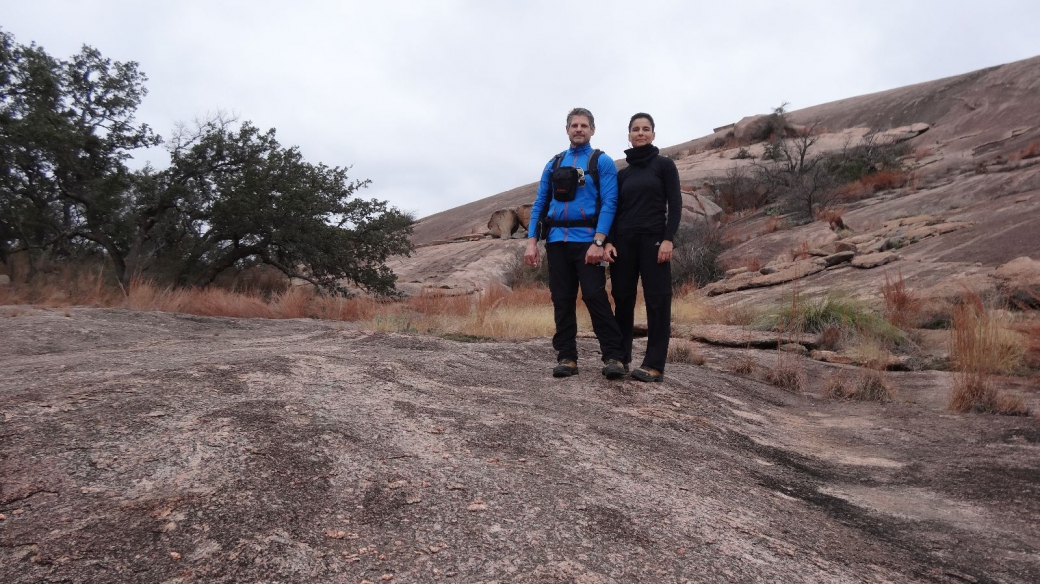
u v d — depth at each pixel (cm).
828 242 1928
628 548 194
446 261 2489
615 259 467
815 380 647
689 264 2020
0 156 1438
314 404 289
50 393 272
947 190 2159
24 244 1538
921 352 761
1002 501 298
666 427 362
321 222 1616
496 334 807
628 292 469
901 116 4456
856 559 219
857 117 4769
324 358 394
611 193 443
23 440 220
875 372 585
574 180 441
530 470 247
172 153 1561
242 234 1586
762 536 223
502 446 270
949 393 557
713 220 2927
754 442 377
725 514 237
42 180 1523
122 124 1717
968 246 1305
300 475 212
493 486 224
